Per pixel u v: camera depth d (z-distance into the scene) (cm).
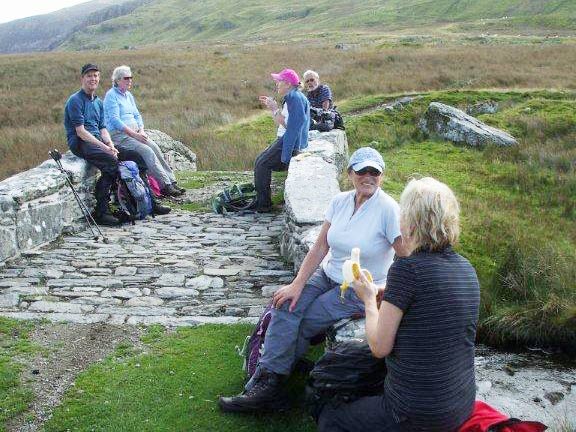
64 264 716
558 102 2152
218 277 676
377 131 1934
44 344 518
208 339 525
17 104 2969
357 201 431
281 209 997
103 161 910
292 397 434
